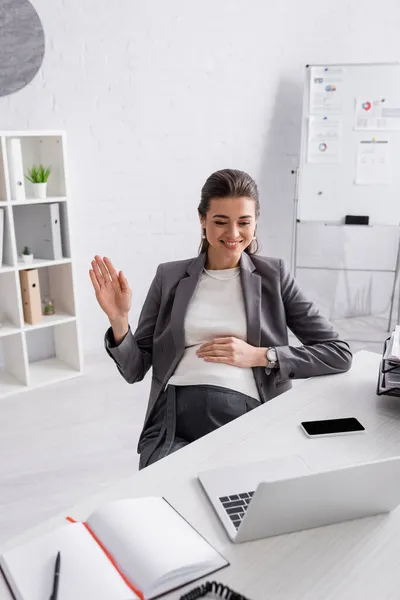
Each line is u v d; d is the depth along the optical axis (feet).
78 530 2.73
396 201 11.04
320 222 11.32
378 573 2.58
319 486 2.62
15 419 8.30
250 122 11.31
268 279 5.03
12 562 2.55
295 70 11.45
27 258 8.99
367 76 10.66
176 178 10.87
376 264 12.89
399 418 3.97
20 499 6.47
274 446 3.61
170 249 11.16
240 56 10.85
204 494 3.13
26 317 9.32
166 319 5.04
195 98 10.65
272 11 10.91
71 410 8.59
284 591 2.47
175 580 2.48
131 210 10.57
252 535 2.75
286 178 11.99
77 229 10.14
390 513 3.01
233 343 4.61
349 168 11.02
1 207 8.82
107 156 10.10
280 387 4.89
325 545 2.75
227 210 4.50
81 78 9.52
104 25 9.49
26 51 8.89
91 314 10.73
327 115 10.86
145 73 10.07
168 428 4.57
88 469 7.06
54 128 9.48
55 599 2.34
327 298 12.84
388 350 4.35
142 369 4.98
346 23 11.48
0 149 8.26
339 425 3.84
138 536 2.61
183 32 10.22
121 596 2.36
